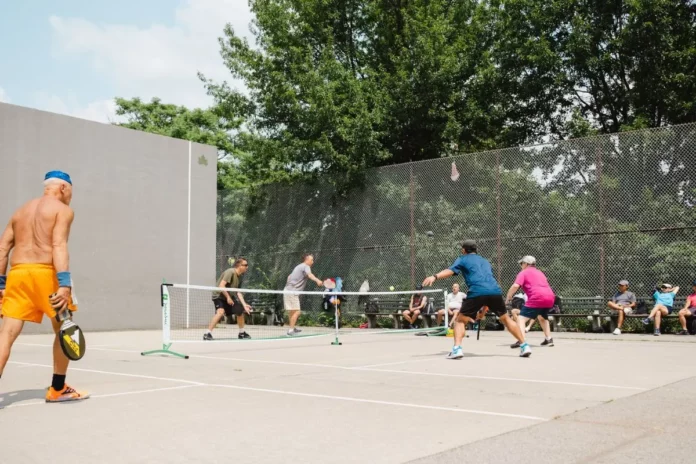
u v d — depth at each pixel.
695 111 19.52
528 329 16.02
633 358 9.58
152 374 7.84
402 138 23.25
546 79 21.61
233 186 37.69
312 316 20.59
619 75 20.88
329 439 4.42
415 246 18.59
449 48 22.50
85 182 17.08
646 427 4.72
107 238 17.45
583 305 15.94
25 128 16.05
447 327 15.32
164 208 18.81
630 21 19.38
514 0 21.75
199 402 5.83
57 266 5.36
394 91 22.34
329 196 20.66
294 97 21.62
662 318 15.01
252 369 8.33
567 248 16.25
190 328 19.22
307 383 7.03
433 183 18.42
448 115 22.27
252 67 22.50
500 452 4.03
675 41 19.70
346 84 22.17
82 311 16.81
